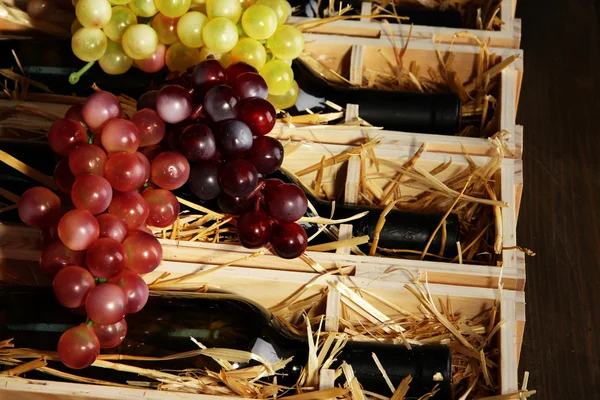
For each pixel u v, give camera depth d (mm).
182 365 1078
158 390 1048
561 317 1226
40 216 1048
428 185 1168
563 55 1402
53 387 1043
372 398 1075
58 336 1078
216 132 1060
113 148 1043
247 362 1075
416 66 1228
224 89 1055
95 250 1016
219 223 1127
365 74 1244
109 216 1035
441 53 1220
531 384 1190
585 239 1272
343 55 1230
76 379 1060
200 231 1129
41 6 1218
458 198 1134
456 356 1112
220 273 1110
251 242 1078
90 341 1020
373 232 1129
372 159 1161
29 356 1065
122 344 1081
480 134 1216
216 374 1065
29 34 1229
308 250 1122
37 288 1110
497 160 1149
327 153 1162
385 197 1182
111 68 1132
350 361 1068
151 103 1091
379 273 1106
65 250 1039
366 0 1293
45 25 1221
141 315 1095
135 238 1040
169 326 1090
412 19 1274
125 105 1169
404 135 1163
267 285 1114
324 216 1145
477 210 1179
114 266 1018
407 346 1074
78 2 1093
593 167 1319
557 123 1351
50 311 1089
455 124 1172
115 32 1110
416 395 1066
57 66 1207
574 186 1307
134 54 1105
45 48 1215
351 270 1113
